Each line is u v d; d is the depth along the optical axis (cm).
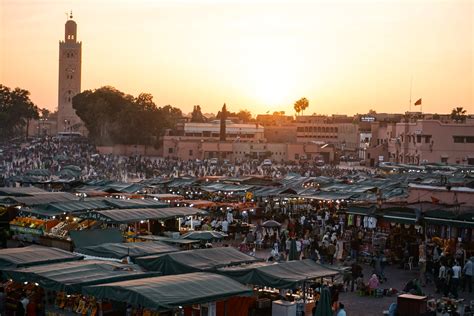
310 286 2619
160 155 16625
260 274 2273
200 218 4428
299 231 4188
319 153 16550
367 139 17538
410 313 2366
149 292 1894
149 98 16775
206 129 18362
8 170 8988
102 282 2094
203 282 2030
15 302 2317
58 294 2356
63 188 5669
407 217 3712
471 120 15188
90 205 3809
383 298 2883
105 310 2216
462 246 3644
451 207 3866
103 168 10125
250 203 5347
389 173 8550
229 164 12875
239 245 3941
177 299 1873
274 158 16250
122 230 3509
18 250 2466
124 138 16212
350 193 5144
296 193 5319
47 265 2288
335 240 3778
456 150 12375
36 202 3909
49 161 10612
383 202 4553
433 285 3206
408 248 3612
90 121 16738
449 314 2519
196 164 12356
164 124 16938
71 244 3294
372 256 3603
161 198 4875
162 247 2752
